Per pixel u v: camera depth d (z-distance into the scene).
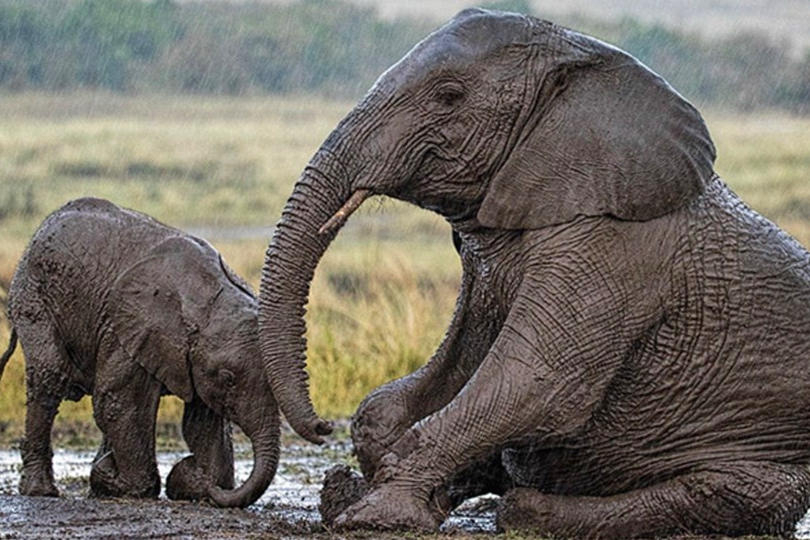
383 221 56.12
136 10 126.00
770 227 12.89
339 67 125.62
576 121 12.33
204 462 13.96
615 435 12.75
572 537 12.49
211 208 67.31
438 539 11.87
